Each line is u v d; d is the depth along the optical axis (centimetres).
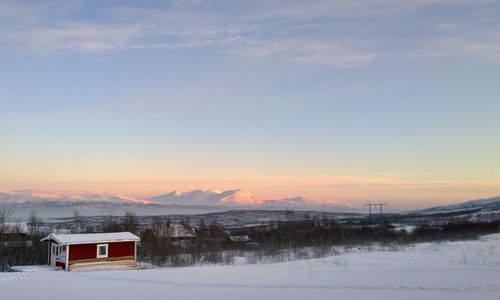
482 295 1950
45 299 2102
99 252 4441
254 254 5472
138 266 4534
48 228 7594
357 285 2330
